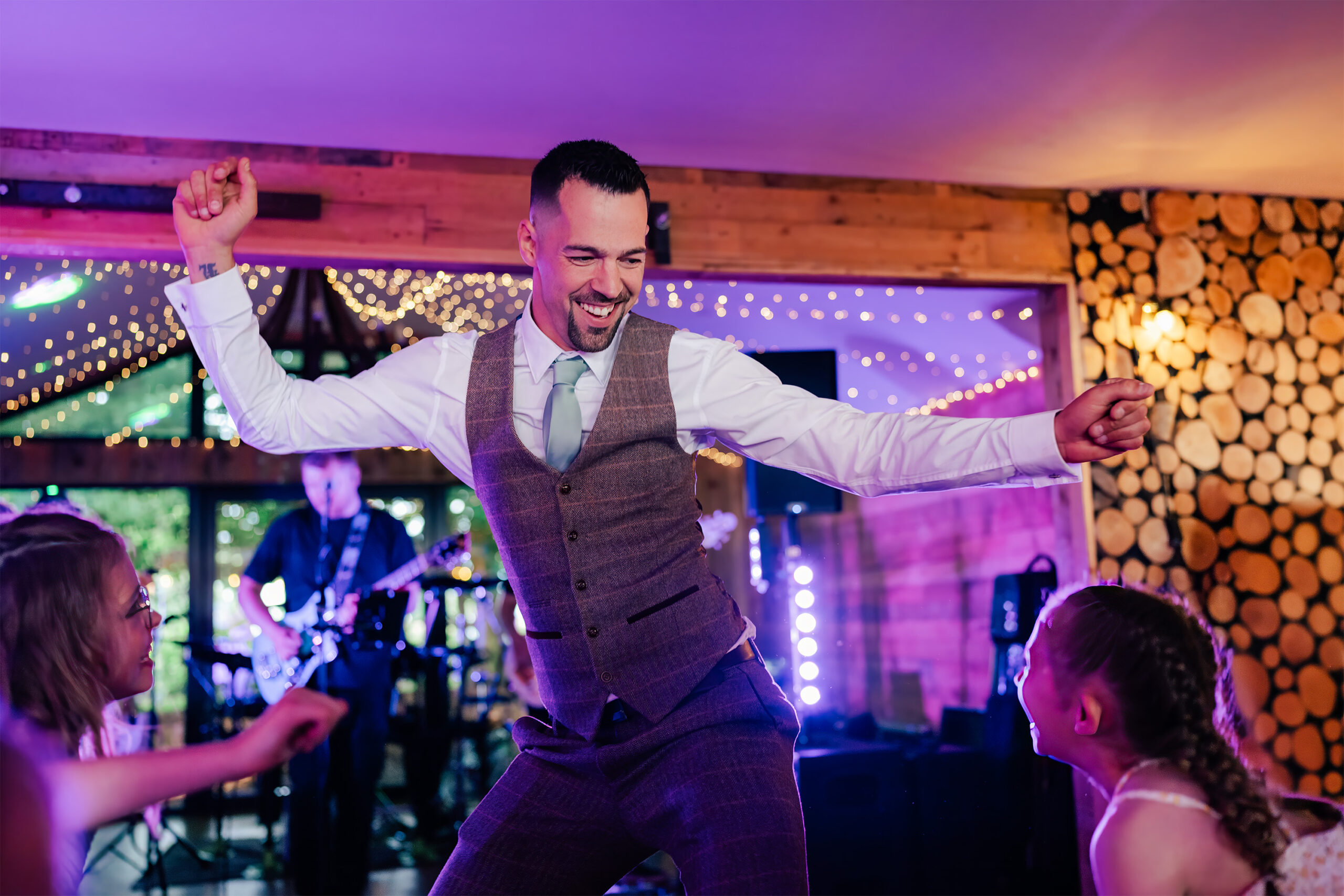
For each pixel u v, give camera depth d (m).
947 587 6.97
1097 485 4.67
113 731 1.47
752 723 1.61
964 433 1.49
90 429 7.75
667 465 1.67
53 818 0.61
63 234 3.84
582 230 1.56
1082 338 4.71
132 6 3.06
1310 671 4.80
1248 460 4.85
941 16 3.23
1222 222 4.94
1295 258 5.02
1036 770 4.23
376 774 4.41
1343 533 4.94
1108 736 1.57
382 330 7.55
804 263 4.45
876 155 4.30
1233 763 1.51
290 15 3.13
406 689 6.60
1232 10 3.23
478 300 6.71
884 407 7.17
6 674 1.30
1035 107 3.89
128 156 3.94
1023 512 6.18
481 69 3.50
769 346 6.39
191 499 7.81
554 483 1.63
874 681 7.88
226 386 1.55
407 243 4.12
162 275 6.35
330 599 4.45
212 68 3.45
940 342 6.21
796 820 1.54
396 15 3.15
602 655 1.61
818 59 3.49
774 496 4.75
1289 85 3.75
